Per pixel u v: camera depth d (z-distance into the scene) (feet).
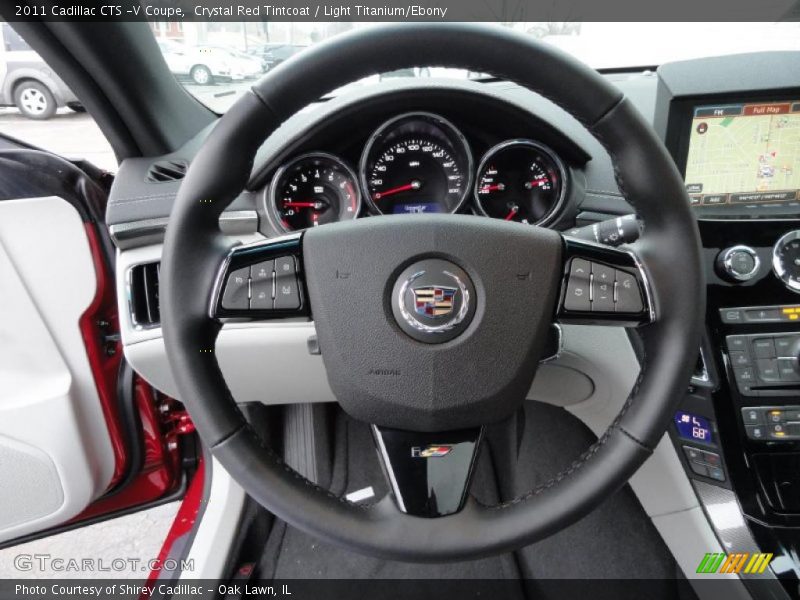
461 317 2.09
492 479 4.98
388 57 1.94
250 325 3.48
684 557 3.69
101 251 3.93
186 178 2.01
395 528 2.03
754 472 3.36
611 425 2.12
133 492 4.67
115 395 4.24
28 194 3.52
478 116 3.69
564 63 1.90
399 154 3.72
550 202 3.74
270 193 3.56
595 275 2.13
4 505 3.86
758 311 3.32
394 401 2.12
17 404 3.67
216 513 4.10
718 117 3.26
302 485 2.06
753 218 3.30
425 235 2.09
